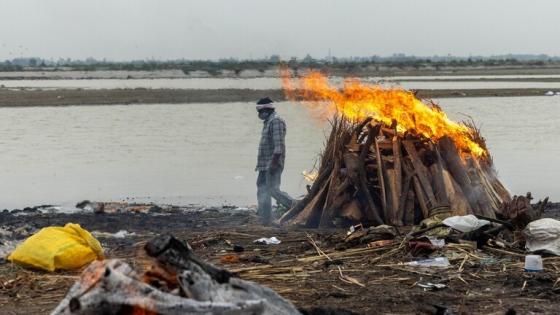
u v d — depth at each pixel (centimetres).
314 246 1659
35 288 1359
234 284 938
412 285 1357
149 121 5709
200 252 1673
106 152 3881
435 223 1702
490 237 1612
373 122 2045
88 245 1508
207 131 4928
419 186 1898
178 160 3531
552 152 3706
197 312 874
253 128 5112
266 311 918
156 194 2672
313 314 1101
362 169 1938
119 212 2277
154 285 922
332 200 1962
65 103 7812
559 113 6194
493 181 2006
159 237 922
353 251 1588
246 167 3297
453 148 1916
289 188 2712
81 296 873
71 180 3014
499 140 4250
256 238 1816
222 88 10750
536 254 1536
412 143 1969
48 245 1479
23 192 2756
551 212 2159
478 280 1384
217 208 2362
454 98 8331
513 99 8138
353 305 1243
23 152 3941
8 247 1709
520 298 1277
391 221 1870
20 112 6762
